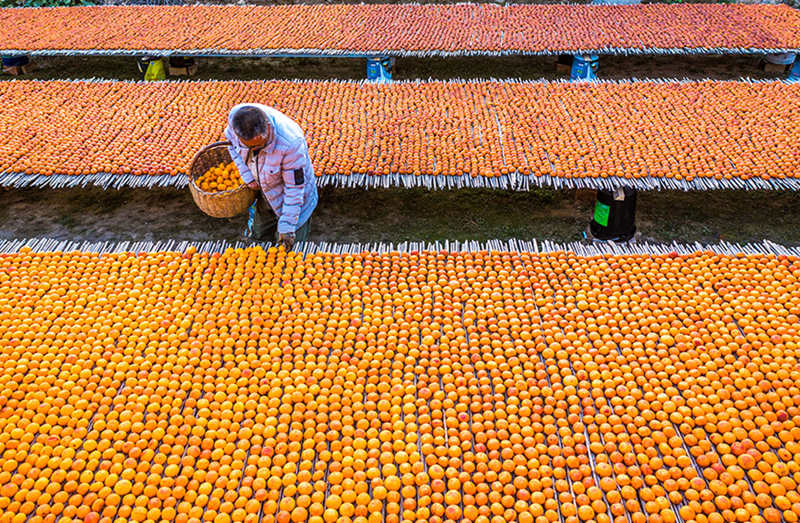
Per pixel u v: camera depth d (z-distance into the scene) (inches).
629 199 189.2
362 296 154.2
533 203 222.4
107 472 110.3
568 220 213.2
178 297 150.2
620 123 217.9
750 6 331.6
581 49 278.7
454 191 229.1
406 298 150.1
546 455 113.2
